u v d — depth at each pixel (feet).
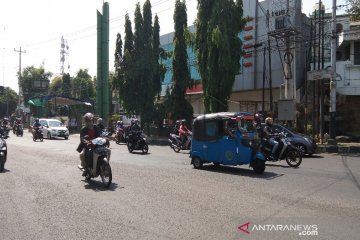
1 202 27.78
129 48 115.55
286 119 76.38
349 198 28.37
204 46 87.71
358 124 88.43
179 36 105.40
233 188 32.65
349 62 88.38
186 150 72.64
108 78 134.10
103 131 37.78
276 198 28.48
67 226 21.77
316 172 41.91
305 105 85.46
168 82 142.20
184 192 31.01
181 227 21.31
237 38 86.84
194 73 125.59
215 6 84.94
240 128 42.29
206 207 25.82
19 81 224.33
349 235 19.66
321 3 90.12
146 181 36.50
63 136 110.63
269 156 46.80
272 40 95.76
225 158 43.09
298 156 46.60
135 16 114.83
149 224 21.95
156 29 114.83
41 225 22.02
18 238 19.75
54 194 30.50
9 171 42.98
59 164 49.19
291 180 36.60
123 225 21.83
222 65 83.76
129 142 68.08
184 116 106.32
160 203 27.14
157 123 114.93
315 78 72.95
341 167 46.29
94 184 34.88
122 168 45.93
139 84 113.70
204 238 19.43
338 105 88.53
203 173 41.73
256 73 106.42
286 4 95.14
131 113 116.57
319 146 68.90
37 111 226.79
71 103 171.12
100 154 34.32
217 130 44.04
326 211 24.52
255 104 109.19
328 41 99.04
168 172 42.55
